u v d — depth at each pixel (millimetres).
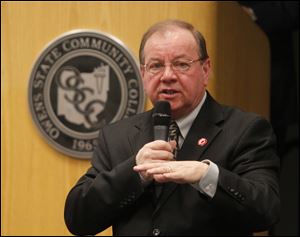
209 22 7750
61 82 7766
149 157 4336
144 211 4688
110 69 7719
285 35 9211
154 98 4770
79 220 4703
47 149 7820
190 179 4246
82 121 7766
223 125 4836
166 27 4754
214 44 7746
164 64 4688
